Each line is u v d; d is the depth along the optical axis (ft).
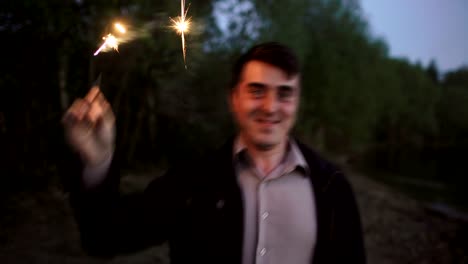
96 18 13.09
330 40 60.18
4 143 21.03
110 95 14.40
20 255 14.47
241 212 4.05
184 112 34.19
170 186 4.17
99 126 3.38
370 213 29.86
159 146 40.09
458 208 38.83
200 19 17.80
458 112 184.75
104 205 3.54
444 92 195.52
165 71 14.88
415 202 38.19
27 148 21.79
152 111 34.76
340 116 68.13
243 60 4.22
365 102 71.10
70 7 13.79
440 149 154.61
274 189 4.16
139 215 3.87
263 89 4.05
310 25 58.49
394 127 156.56
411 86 157.38
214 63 30.58
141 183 29.81
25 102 19.77
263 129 4.11
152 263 15.12
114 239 3.70
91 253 3.75
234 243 3.98
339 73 62.59
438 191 50.03
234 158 4.28
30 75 17.08
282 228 4.07
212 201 4.06
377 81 83.56
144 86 27.40
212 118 38.45
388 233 24.72
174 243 4.21
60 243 16.15
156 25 11.71
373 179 57.67
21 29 14.33
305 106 61.05
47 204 20.35
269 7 29.19
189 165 4.34
